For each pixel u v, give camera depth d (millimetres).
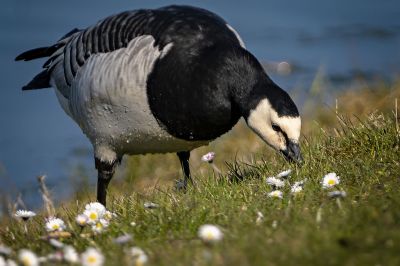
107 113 12039
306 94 23547
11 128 24141
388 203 9148
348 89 21734
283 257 7691
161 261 8109
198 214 9727
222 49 11516
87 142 22875
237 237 8500
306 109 20438
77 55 12633
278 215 9250
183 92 11375
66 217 12164
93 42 12367
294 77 26609
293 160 11242
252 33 31594
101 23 12555
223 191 11016
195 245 8547
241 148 18266
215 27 11938
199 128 11648
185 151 13406
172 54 11469
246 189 10914
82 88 12242
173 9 12438
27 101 26453
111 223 10172
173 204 10594
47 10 31984
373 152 11539
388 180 10352
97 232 9703
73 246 9484
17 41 28969
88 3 33062
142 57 11555
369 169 10727
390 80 22750
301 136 16062
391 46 29438
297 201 9867
